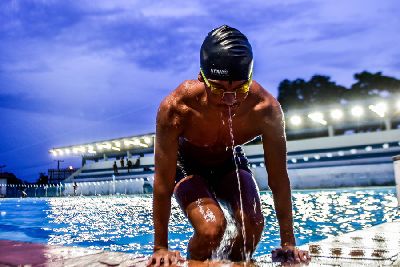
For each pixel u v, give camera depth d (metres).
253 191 2.77
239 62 2.04
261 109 2.38
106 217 10.73
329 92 37.28
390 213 8.13
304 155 25.47
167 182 2.46
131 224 8.80
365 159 23.00
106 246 5.90
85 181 36.19
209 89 2.16
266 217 8.57
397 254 2.25
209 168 2.95
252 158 26.89
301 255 2.29
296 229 6.74
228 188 2.81
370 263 2.03
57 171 48.03
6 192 39.56
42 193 36.34
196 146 2.73
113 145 36.09
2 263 2.15
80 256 2.35
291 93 38.84
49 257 2.33
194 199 2.65
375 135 23.44
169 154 2.44
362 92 35.22
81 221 9.93
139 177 31.73
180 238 6.16
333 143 24.83
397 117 25.00
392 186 20.52
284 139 2.49
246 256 2.62
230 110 2.25
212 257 2.54
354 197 14.01
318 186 24.00
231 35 2.10
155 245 2.44
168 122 2.39
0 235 8.21
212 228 2.47
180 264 2.18
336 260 2.16
